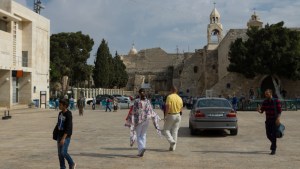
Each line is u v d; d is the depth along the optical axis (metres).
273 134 11.86
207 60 70.88
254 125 22.31
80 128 20.86
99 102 59.84
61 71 72.06
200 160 10.84
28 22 43.50
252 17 70.62
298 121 25.33
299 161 10.68
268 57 51.16
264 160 10.84
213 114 16.31
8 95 38.88
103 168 9.71
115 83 96.12
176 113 12.45
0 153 12.19
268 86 56.72
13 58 41.06
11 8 39.16
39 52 45.78
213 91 56.34
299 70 51.16
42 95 45.69
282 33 51.31
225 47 61.94
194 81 80.62
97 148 13.20
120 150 12.73
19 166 10.02
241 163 10.38
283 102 40.00
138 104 11.43
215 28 74.44
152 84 105.31
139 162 10.53
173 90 12.62
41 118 28.89
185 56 102.12
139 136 11.41
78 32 76.69
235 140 15.46
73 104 44.50
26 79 42.81
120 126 22.06
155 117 11.74
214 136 16.89
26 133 18.33
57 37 74.31
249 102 41.38
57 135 8.84
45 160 10.91
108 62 84.62
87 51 77.62
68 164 9.47
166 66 114.81
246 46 53.72
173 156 11.52
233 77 56.06
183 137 16.53
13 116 30.98
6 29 40.12
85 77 77.75
